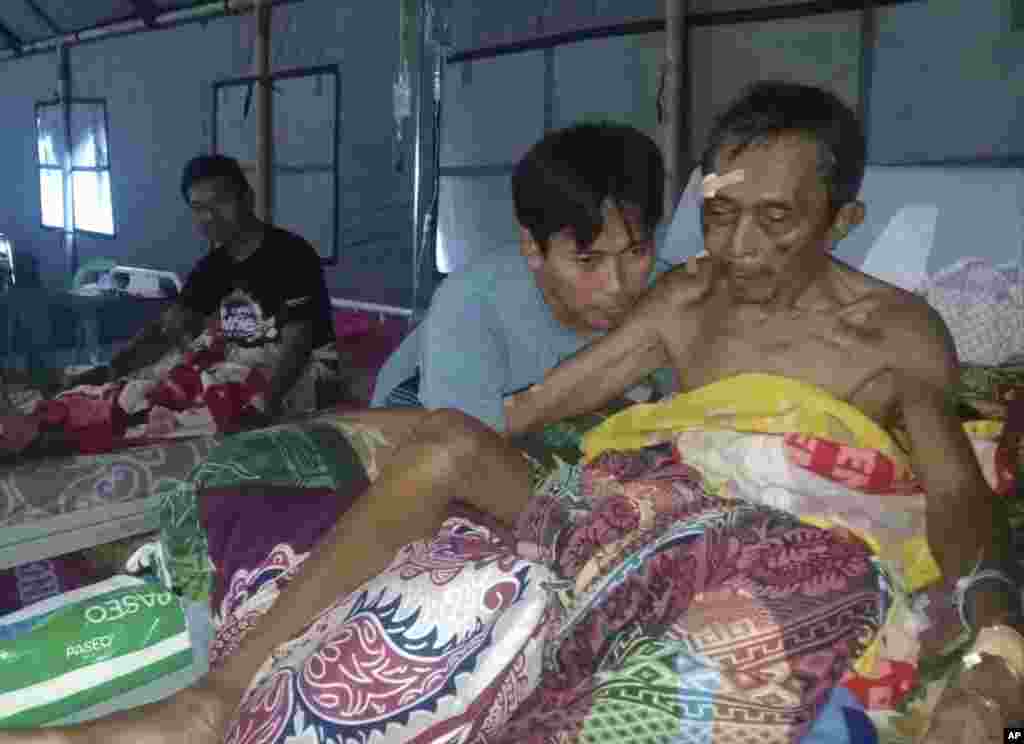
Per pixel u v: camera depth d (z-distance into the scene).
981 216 1.75
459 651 0.87
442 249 3.91
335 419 1.47
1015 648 0.90
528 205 1.21
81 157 6.31
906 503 1.10
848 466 1.08
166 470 1.87
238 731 0.92
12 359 3.22
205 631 1.31
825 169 1.08
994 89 2.33
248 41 4.81
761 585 0.87
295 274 2.78
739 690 0.78
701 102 2.90
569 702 0.81
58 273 6.76
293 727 0.88
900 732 0.93
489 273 1.43
